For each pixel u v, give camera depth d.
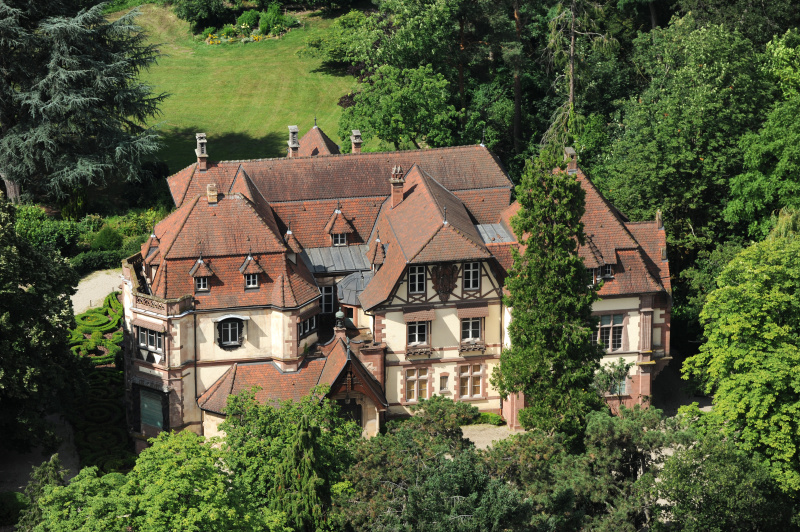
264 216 113.56
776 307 98.88
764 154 129.75
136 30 157.50
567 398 100.12
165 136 183.50
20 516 86.00
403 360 112.12
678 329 129.38
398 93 147.38
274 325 108.44
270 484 86.12
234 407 90.94
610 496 86.44
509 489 76.12
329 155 124.44
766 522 91.12
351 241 121.44
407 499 77.31
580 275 99.88
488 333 113.06
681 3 164.88
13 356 96.25
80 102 147.38
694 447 87.19
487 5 159.62
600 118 163.62
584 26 156.38
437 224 109.94
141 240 147.88
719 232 137.25
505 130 169.88
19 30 147.12
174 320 104.56
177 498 72.19
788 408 95.06
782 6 160.00
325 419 91.62
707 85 135.12
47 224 145.00
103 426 111.06
